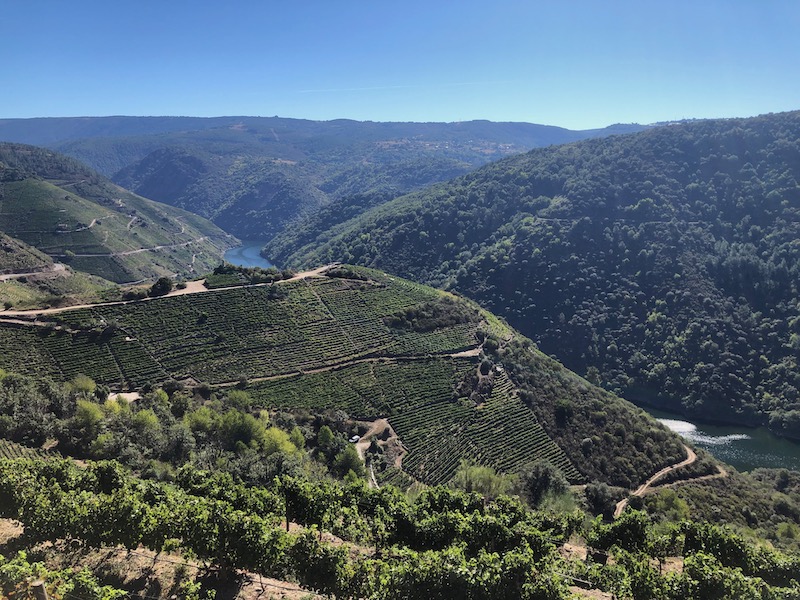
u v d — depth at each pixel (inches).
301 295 5039.4
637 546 1723.7
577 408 4168.3
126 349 3954.2
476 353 4771.2
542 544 1549.0
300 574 1283.2
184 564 1355.8
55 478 1626.5
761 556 1581.0
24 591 976.9
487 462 3599.9
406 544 1603.1
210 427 3100.4
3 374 3110.2
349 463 3112.7
